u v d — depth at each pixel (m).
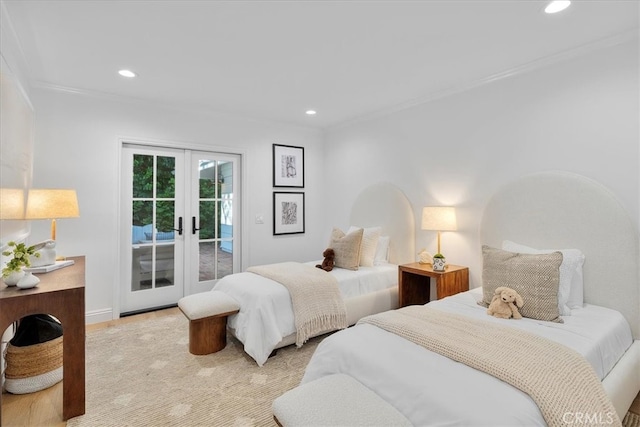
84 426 1.80
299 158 4.78
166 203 3.86
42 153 3.09
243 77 3.00
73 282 1.99
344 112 4.07
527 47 2.43
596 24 2.13
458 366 1.40
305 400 1.37
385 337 1.71
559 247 2.49
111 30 2.20
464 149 3.18
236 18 2.07
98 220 3.37
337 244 3.51
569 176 2.46
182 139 3.87
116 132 3.46
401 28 2.19
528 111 2.72
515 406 1.16
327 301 2.80
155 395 2.09
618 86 2.26
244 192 4.31
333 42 2.37
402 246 3.75
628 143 2.22
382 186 3.99
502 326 1.76
